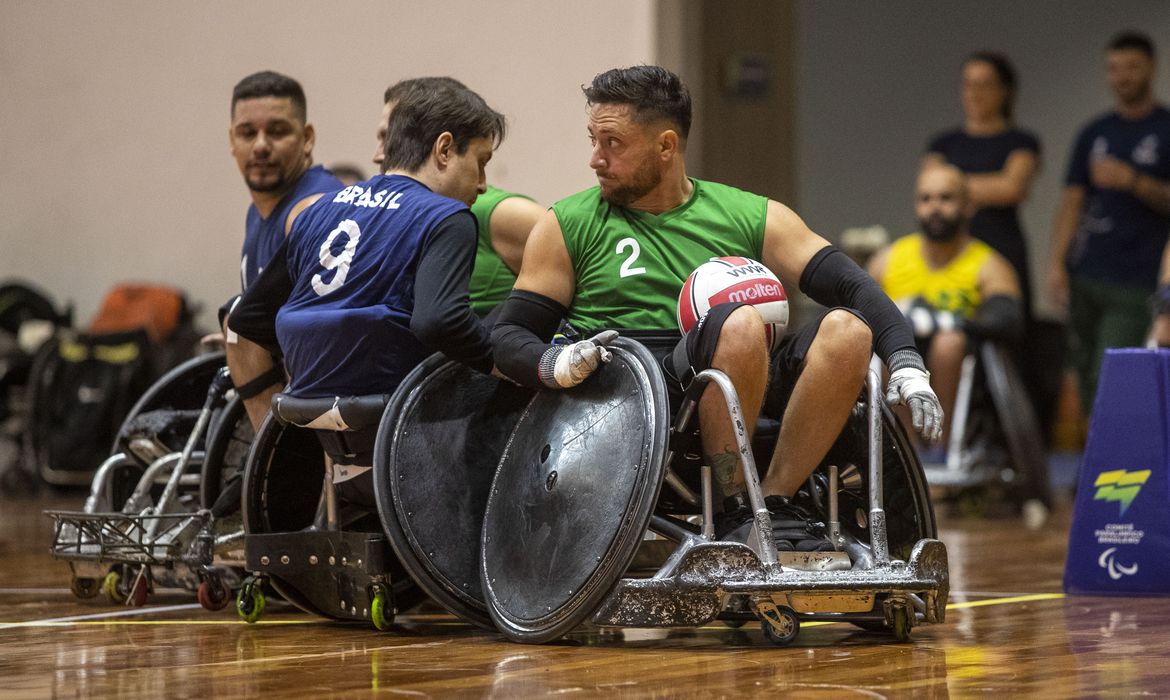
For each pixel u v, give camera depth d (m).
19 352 24.31
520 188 21.81
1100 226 21.20
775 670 6.36
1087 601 9.48
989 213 21.47
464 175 8.36
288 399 8.11
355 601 8.13
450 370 7.95
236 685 6.00
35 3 25.97
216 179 24.70
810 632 7.84
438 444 7.81
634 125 7.74
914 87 40.00
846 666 6.48
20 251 26.06
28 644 7.46
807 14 41.22
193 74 24.77
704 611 6.83
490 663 6.59
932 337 18.77
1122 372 9.98
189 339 23.72
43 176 25.92
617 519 6.88
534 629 7.14
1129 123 21.05
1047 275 39.16
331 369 7.96
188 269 24.92
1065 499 22.19
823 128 41.03
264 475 8.53
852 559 7.41
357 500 8.25
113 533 9.08
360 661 6.71
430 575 7.61
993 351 18.83
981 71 21.55
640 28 21.05
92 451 23.02
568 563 7.06
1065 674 6.25
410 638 7.66
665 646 7.21
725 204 8.02
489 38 22.08
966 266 19.42
